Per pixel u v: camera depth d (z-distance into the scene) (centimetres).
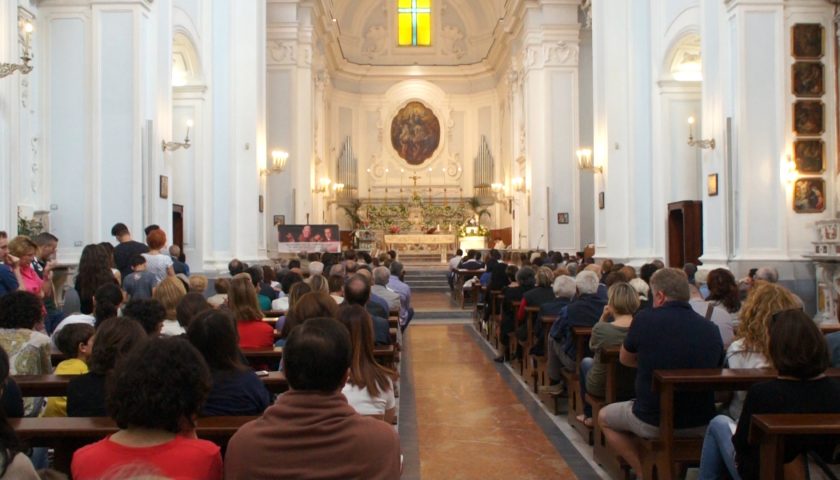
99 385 389
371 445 259
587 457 627
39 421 356
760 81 1115
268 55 2217
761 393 354
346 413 264
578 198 2194
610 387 576
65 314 777
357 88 3450
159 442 255
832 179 1119
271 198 2198
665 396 453
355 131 3438
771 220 1112
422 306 1941
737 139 1120
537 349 852
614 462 563
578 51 2212
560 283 855
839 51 1110
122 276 814
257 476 254
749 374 444
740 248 1118
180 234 1488
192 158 1507
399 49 3478
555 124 2203
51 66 1093
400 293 1133
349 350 274
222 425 344
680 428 478
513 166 2650
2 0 926
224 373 374
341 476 253
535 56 2236
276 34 2214
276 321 755
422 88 3438
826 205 1116
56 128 1094
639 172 1569
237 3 1611
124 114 1091
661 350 472
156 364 254
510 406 824
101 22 1091
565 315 727
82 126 1094
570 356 716
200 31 1522
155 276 759
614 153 1589
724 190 1147
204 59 1535
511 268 1295
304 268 1482
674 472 455
